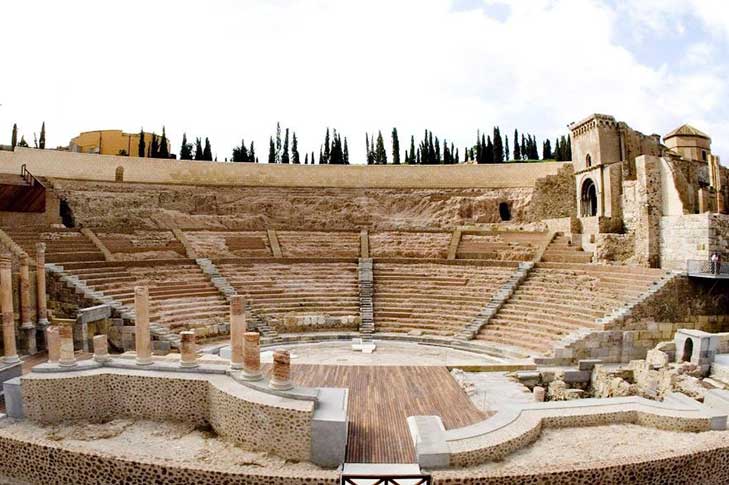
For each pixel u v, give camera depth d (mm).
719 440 14484
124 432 17078
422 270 39219
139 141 72125
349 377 23094
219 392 16891
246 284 36156
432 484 12438
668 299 28719
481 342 30078
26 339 26828
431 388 21656
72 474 13883
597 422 17016
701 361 24953
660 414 16797
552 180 48875
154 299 31875
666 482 13203
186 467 12914
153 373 18328
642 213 36875
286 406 15359
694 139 54156
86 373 18234
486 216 51500
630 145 44094
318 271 39031
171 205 50875
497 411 18016
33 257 33719
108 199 47844
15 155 46906
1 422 17734
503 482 12406
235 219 48844
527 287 35000
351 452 15531
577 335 27203
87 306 29500
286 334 31984
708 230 32625
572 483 12586
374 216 53250
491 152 82250
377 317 34031
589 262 38938
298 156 87312
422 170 55438
